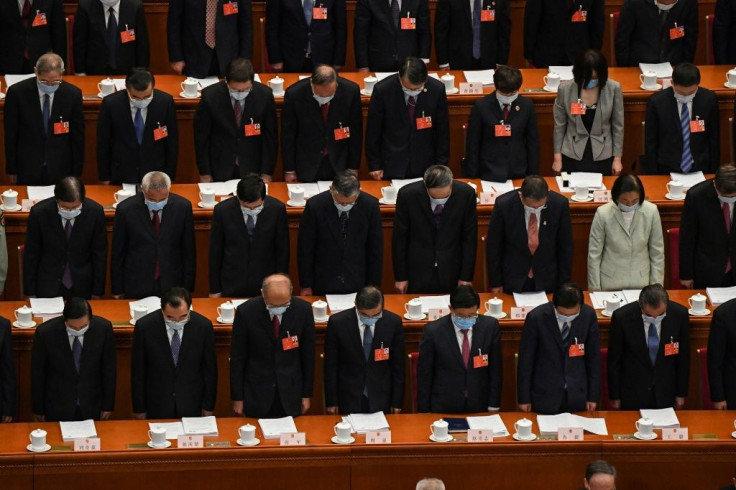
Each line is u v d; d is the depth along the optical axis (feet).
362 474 111.14
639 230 123.75
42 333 114.32
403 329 118.93
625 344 116.26
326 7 142.92
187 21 141.28
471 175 134.41
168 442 110.63
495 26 144.46
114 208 129.18
